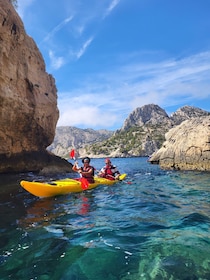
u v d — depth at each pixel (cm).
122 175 1315
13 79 1352
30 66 1623
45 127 1773
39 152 1736
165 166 1789
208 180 1118
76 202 699
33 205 661
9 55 1328
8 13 1327
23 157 1542
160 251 347
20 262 328
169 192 849
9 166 1425
